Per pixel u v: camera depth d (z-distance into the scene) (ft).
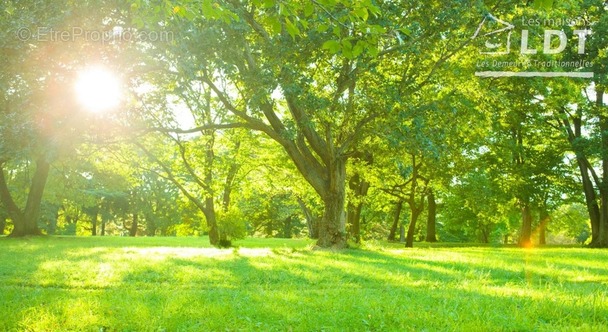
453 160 103.24
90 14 47.91
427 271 45.14
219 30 57.21
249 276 39.88
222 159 100.89
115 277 38.60
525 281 38.34
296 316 23.48
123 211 240.94
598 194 137.08
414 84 73.36
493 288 33.01
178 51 54.34
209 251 69.92
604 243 122.11
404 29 17.17
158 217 237.86
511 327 21.49
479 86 73.41
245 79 63.05
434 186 114.21
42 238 116.98
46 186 141.79
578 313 24.20
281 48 62.23
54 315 23.47
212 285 35.37
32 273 39.96
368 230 194.80
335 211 79.00
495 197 116.16
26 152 54.95
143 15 26.58
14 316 22.99
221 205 101.81
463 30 68.90
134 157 106.73
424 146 66.64
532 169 126.00
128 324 22.45
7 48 43.73
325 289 33.73
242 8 61.16
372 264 50.44
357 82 71.15
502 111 83.51
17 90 51.65
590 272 46.39
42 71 49.57
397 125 66.90
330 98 71.20
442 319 22.70
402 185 112.16
